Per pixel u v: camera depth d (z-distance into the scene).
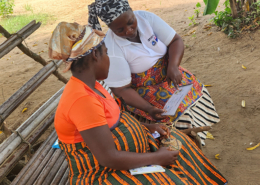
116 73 2.21
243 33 5.02
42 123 2.57
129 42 2.20
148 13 2.35
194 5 7.89
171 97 2.29
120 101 1.92
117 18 1.97
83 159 1.57
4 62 6.59
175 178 1.61
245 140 3.01
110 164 1.47
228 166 2.75
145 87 2.38
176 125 2.36
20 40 3.07
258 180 2.52
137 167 1.57
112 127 1.59
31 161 2.14
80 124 1.40
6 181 2.45
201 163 1.96
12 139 2.16
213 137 3.16
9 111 2.50
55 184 1.98
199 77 4.34
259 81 3.87
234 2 5.15
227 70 4.34
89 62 1.47
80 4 11.38
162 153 1.68
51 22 9.53
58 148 2.28
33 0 13.34
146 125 2.07
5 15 10.79
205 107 2.63
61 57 1.43
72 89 1.46
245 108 3.46
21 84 5.27
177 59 2.29
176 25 6.55
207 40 5.31
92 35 1.43
